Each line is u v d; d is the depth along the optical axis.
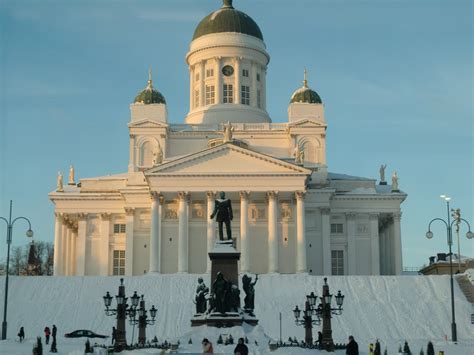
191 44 147.12
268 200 118.94
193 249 121.31
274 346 52.12
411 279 99.94
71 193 129.75
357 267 127.81
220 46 142.88
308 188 126.06
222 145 118.94
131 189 125.31
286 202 122.38
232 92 143.00
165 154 131.38
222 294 54.81
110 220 129.38
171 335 80.88
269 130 133.50
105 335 83.56
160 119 132.00
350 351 46.56
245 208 117.69
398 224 128.62
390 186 136.38
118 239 129.00
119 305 55.84
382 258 135.00
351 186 131.38
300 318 84.62
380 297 95.25
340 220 128.88
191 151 133.25
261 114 142.88
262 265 120.81
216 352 47.47
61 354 61.41
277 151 133.00
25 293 96.56
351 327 85.19
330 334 54.62
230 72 143.62
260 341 53.16
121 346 54.81
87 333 81.69
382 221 133.25
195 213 122.50
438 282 98.94
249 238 119.25
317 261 124.69
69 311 90.44
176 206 122.69
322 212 125.50
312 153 131.25
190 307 90.12
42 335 84.19
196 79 145.62
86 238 128.88
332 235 128.12
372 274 127.38
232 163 119.06
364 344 73.75
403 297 95.19
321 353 52.53
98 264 128.25
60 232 129.25
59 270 128.25
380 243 136.25
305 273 116.50
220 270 55.94
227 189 118.06
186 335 53.56
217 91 142.25
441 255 152.62
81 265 127.69
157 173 118.50
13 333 85.06
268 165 118.88
